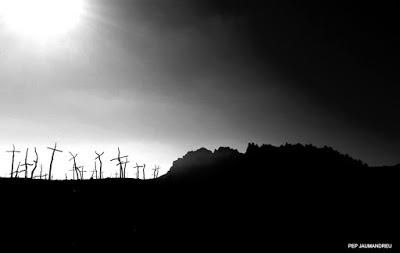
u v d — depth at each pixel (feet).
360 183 283.79
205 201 253.65
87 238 164.66
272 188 281.74
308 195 261.85
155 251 157.07
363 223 203.72
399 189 263.70
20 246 143.43
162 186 288.51
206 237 181.98
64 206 212.43
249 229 197.06
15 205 200.54
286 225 204.44
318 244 171.83
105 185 276.21
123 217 204.64
